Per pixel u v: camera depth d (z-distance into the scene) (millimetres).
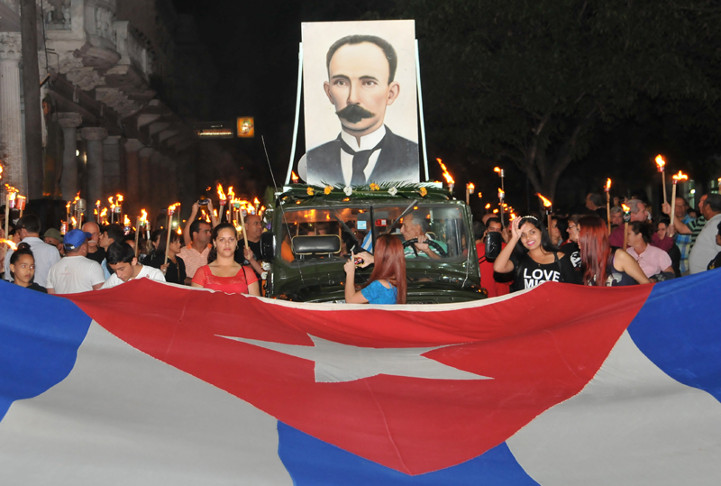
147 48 32594
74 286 7066
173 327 3969
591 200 11164
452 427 3109
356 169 8406
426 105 22953
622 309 4219
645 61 20484
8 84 20844
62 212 13852
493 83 21828
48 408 2832
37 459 2539
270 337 4398
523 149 24281
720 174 26609
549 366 3873
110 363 3459
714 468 2762
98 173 32750
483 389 3633
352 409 3264
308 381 3631
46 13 23234
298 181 9266
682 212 11211
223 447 2754
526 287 6293
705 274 4234
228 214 9586
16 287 3721
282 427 3023
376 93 8422
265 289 8094
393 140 8430
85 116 30500
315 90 8414
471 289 6703
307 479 2572
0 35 20703
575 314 4879
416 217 7523
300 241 7160
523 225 6219
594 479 2717
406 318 5004
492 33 22188
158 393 3240
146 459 2590
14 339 3469
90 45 24297
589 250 5891
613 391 3576
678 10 20516
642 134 27312
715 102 22656
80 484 2451
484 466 2811
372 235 7477
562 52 21281
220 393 3307
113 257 6656
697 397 3270
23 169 21219
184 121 45062
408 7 22281
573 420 3162
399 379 3775
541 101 21266
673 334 3992
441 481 2705
